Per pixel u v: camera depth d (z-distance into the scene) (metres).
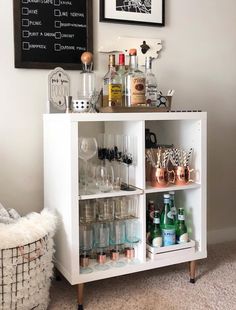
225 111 2.75
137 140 2.00
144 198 2.00
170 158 2.13
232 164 2.82
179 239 2.13
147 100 2.17
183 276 2.23
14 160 2.17
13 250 1.63
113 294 2.01
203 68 2.64
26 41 2.14
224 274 2.25
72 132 1.78
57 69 2.11
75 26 2.25
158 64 2.50
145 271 2.30
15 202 2.19
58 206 1.96
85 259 1.96
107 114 1.86
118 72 2.14
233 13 2.72
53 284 2.11
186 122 2.21
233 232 2.88
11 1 2.10
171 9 2.51
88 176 2.05
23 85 2.16
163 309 1.86
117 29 2.37
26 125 2.18
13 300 1.65
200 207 2.16
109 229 2.05
